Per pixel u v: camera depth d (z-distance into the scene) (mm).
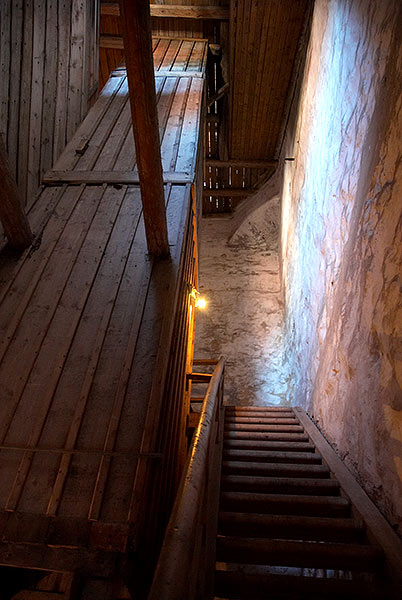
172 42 9078
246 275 10516
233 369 9359
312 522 2391
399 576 1900
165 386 3383
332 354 4176
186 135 6070
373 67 3418
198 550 1627
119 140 5980
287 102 8711
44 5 6844
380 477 2602
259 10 6855
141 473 2768
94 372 3369
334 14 5000
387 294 2736
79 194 5094
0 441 2988
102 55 9578
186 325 5469
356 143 3783
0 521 2604
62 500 2688
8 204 4113
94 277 4125
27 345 3561
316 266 5508
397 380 2477
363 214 3404
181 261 4477
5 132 6367
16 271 4199
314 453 3660
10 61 6559
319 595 1918
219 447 3420
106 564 2438
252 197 11023
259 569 5137
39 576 2723
